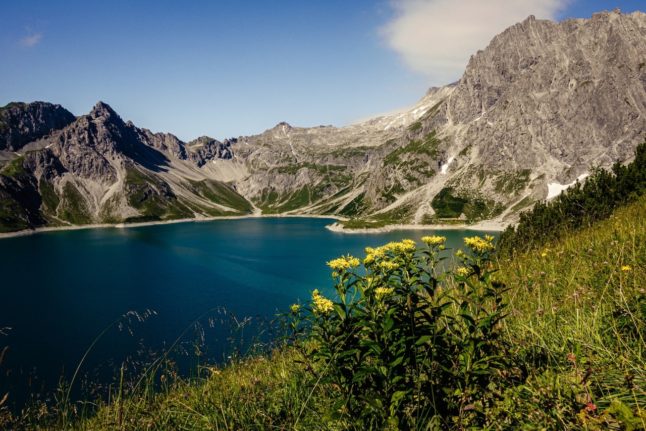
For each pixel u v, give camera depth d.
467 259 5.69
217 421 6.37
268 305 83.38
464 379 4.97
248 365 9.52
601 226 15.95
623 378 4.39
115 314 80.38
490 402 4.84
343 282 5.68
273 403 6.66
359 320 5.27
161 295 95.12
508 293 9.30
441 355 5.12
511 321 7.02
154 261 146.88
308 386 6.73
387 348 4.97
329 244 192.38
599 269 8.91
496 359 5.03
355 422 5.02
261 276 116.12
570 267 10.20
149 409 7.15
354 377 4.89
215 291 97.88
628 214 16.30
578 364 4.90
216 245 194.25
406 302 5.34
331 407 5.56
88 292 100.19
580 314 6.36
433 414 4.86
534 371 5.09
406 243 5.61
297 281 108.62
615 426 3.83
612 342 5.28
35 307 87.62
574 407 4.28
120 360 51.66
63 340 65.81
